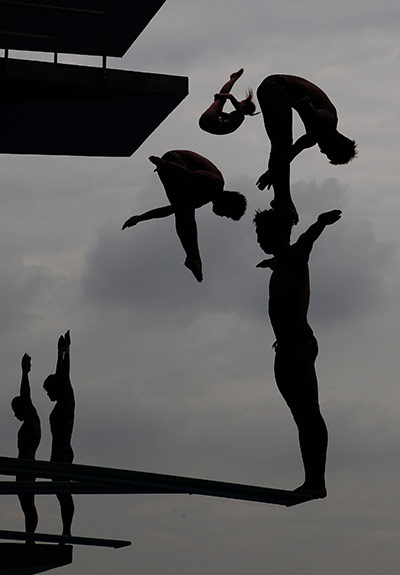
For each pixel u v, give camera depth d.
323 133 13.10
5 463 12.42
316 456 12.86
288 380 12.90
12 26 23.12
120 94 19.66
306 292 12.98
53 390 20.92
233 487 13.11
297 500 13.05
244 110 15.19
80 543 21.73
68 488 15.57
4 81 18.75
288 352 12.91
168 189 16.17
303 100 13.08
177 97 19.83
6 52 18.67
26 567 21.78
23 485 15.52
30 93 19.66
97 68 19.16
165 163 15.89
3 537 20.50
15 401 22.08
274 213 13.12
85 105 20.58
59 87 19.12
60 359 21.02
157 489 14.94
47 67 18.78
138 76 19.36
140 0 22.14
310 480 12.91
